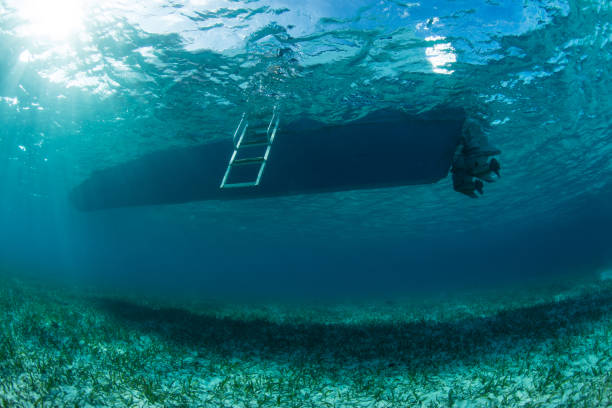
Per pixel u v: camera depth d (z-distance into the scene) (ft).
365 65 29.32
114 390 16.75
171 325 34.37
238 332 33.17
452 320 39.01
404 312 52.49
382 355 25.35
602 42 27.99
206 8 23.30
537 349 23.02
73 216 140.05
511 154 56.13
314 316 49.19
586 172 76.23
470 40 26.61
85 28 26.32
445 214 108.06
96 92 35.99
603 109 43.04
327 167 33.96
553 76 32.99
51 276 114.73
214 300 81.92
